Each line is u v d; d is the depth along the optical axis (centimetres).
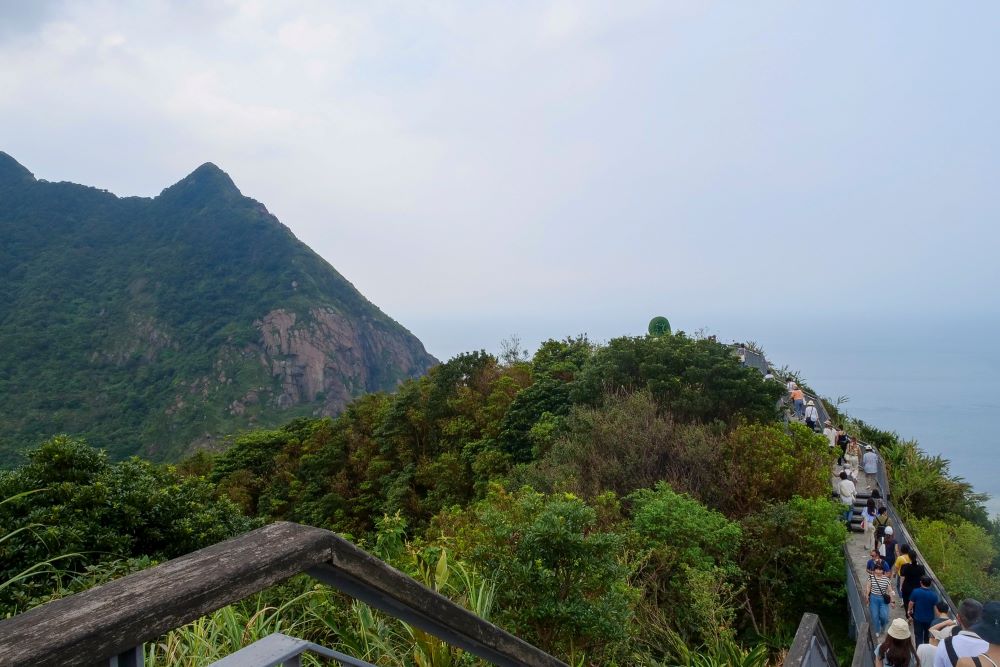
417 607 143
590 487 1342
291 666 128
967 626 529
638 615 852
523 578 604
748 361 3102
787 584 1185
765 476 1387
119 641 88
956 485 2275
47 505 881
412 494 2542
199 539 959
